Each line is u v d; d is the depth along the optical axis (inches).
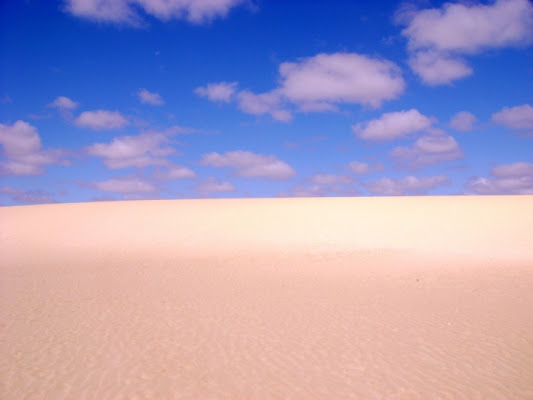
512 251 1033.5
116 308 484.7
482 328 410.3
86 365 313.7
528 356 335.6
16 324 417.7
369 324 424.2
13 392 268.5
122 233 1322.6
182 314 459.5
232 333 393.1
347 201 1829.5
